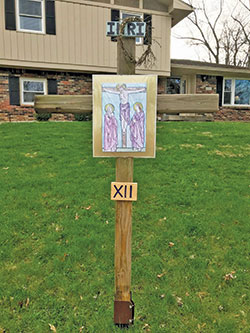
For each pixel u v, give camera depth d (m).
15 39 11.03
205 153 7.00
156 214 4.24
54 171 5.74
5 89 11.67
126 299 2.53
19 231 3.82
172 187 5.11
